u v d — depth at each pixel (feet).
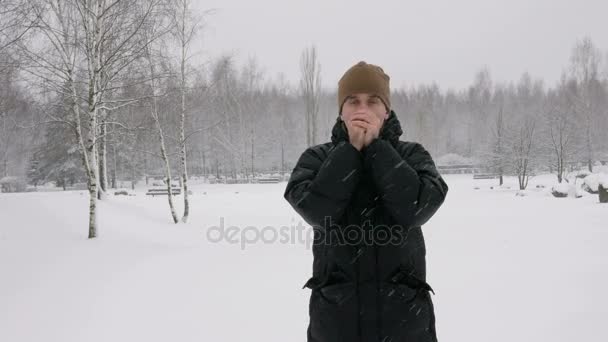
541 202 58.59
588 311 14.89
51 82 33.76
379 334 4.78
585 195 66.85
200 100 58.08
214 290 19.71
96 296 18.92
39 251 27.20
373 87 5.00
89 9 33.96
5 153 130.41
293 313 16.48
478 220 40.96
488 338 13.16
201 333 14.75
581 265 21.45
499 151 111.75
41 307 17.57
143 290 19.81
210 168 175.94
